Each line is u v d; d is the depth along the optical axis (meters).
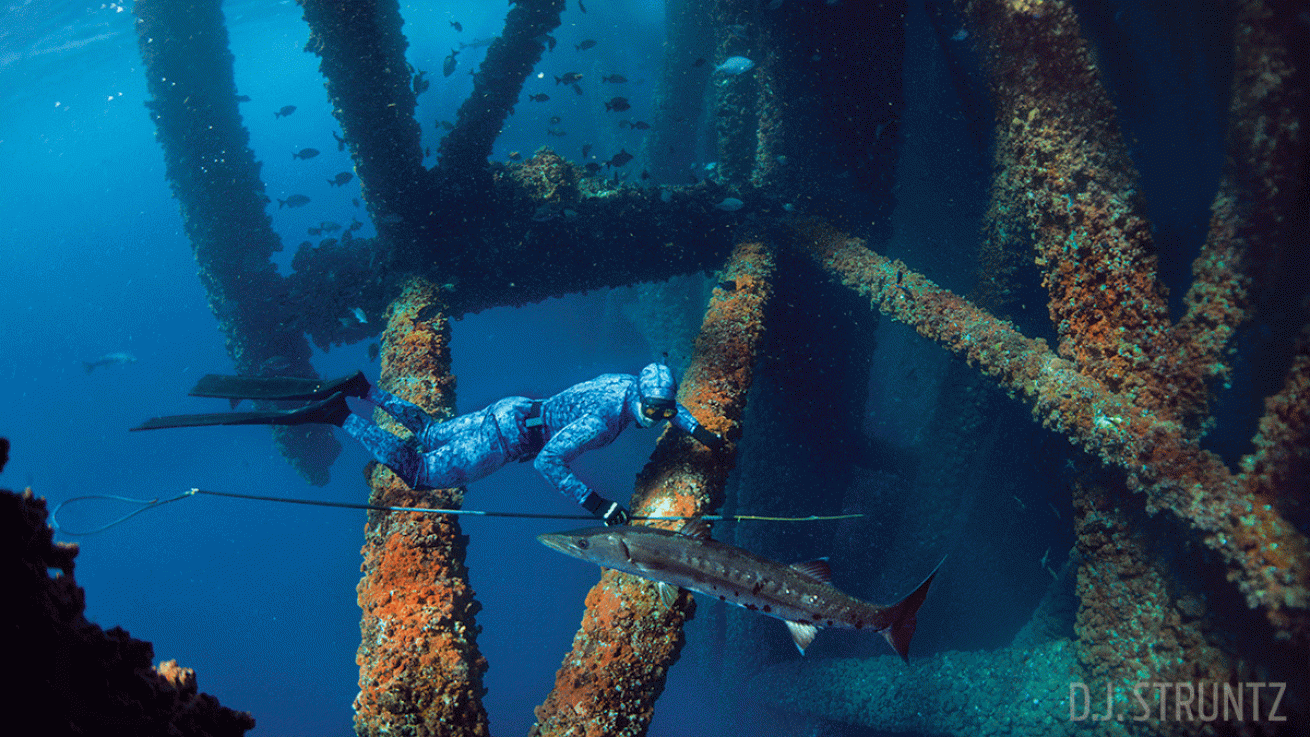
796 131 10.35
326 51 8.82
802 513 12.37
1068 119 6.79
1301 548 4.82
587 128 28.34
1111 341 6.39
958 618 12.37
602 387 4.56
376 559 4.66
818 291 11.01
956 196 14.10
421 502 4.90
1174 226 11.43
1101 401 6.04
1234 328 5.86
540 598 23.50
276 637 24.98
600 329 27.59
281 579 26.80
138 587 26.83
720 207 9.07
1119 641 6.31
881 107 10.21
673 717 16.81
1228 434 8.35
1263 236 5.76
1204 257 6.16
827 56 9.92
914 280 8.47
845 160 10.37
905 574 12.31
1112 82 10.84
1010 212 9.36
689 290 20.27
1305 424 4.96
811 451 11.97
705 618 14.40
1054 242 6.84
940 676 9.06
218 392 4.53
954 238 14.52
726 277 9.16
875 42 9.88
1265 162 5.62
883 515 13.67
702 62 9.38
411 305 8.30
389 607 4.29
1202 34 9.59
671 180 18.28
